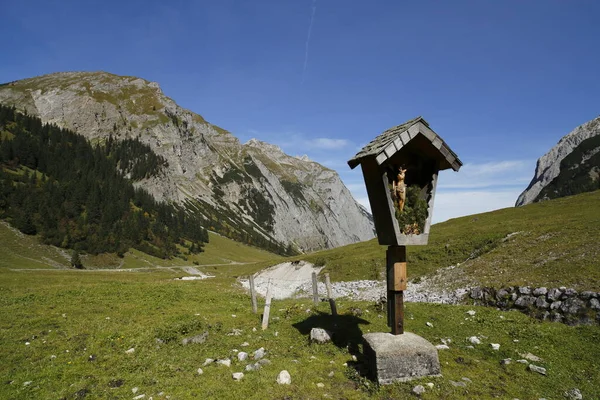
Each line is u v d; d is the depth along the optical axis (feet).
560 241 99.19
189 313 59.57
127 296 74.84
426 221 32.94
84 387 30.71
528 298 67.97
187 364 34.58
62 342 42.93
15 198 488.02
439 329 47.44
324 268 172.55
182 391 28.32
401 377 29.89
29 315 55.83
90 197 596.29
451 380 30.55
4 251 379.14
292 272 193.77
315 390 28.37
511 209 211.00
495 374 32.96
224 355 36.81
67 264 405.59
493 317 52.80
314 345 38.68
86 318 55.21
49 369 34.63
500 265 96.53
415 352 30.58
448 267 119.34
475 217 210.59
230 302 73.46
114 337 44.52
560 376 33.55
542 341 42.63
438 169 34.09
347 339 40.55
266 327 47.65
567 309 59.98
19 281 110.83
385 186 31.53
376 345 31.01
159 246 583.17
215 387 28.71
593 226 103.81
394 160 33.42
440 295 88.74
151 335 43.91
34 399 28.71
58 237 453.17
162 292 81.25
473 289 81.56
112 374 33.45
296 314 56.03
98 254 466.29
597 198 177.27
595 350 39.88
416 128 31.65
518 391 29.55
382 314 53.67
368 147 33.32
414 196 33.65
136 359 36.83
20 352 39.32
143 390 29.25
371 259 160.15
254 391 28.07
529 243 108.17
